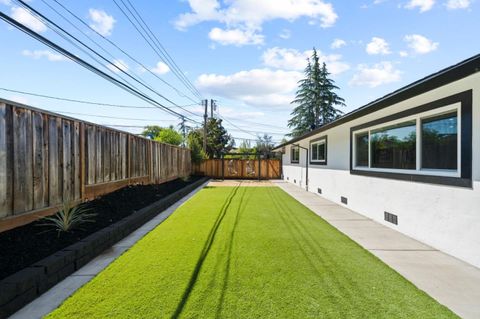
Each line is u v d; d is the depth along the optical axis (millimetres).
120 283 3107
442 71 3408
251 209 7812
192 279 3205
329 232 5359
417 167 5051
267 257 3945
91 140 5902
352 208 7750
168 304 2664
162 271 3434
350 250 4297
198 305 2646
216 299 2762
